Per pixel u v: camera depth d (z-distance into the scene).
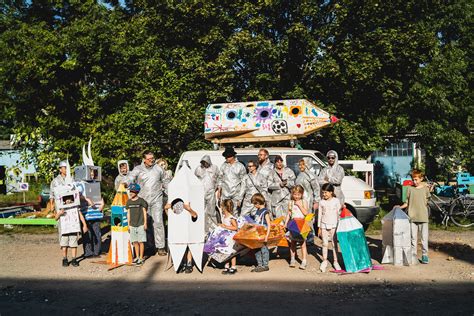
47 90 15.77
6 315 5.91
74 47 15.09
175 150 15.66
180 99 14.71
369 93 14.89
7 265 8.82
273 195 9.62
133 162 15.56
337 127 14.39
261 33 14.46
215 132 11.67
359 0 13.80
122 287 7.17
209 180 9.12
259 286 7.07
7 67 15.77
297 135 11.32
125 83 16.38
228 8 14.83
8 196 26.38
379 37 13.87
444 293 6.60
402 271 7.89
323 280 7.37
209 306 6.11
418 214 8.40
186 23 15.03
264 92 14.84
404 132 17.30
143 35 15.98
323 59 14.18
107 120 15.55
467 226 12.55
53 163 15.61
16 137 16.50
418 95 15.31
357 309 5.91
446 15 18.34
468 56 18.64
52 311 6.04
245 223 7.94
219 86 14.49
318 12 14.58
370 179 13.06
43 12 20.38
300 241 8.16
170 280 7.55
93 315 5.86
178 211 7.98
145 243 9.49
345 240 7.85
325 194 8.03
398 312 5.78
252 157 10.98
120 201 8.75
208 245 7.93
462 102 17.72
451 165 19.89
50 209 13.65
